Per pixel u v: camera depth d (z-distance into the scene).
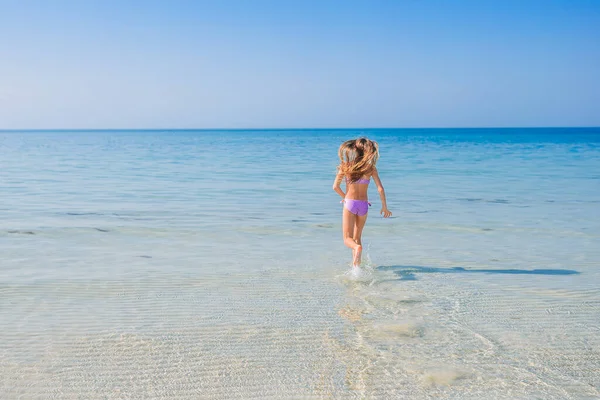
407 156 32.03
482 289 5.33
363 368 3.53
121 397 3.14
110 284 5.45
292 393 3.20
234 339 4.00
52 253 6.89
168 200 12.24
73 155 34.94
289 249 7.23
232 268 6.16
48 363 3.56
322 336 4.06
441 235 8.28
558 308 4.75
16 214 10.06
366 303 4.86
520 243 7.68
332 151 40.97
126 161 27.84
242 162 26.88
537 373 3.47
